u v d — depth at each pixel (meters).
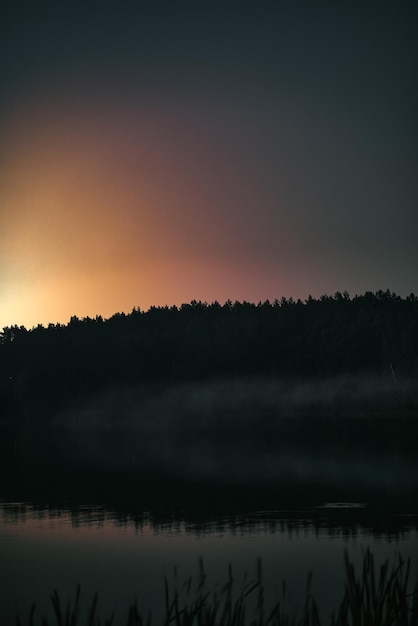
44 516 46.25
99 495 54.22
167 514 45.97
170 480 61.22
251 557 35.00
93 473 67.25
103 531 41.41
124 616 27.22
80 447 94.31
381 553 34.91
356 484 56.09
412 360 137.62
